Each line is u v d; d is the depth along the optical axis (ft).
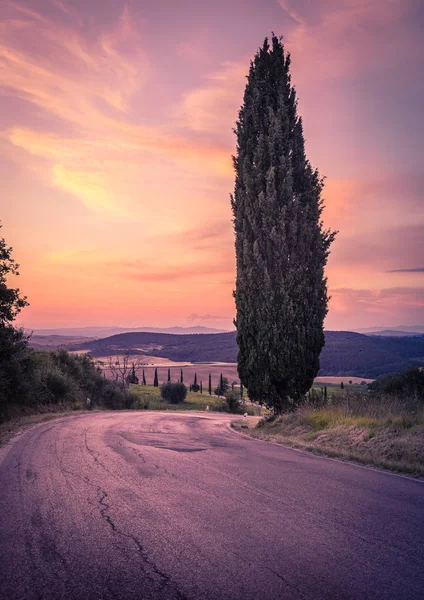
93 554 12.71
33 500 18.61
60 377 100.17
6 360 71.61
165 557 12.44
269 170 63.62
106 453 31.40
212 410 212.23
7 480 22.61
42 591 10.52
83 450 32.83
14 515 16.53
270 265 63.46
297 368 60.80
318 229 65.16
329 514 16.57
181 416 100.42
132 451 32.63
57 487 20.94
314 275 63.31
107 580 11.05
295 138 68.49
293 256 62.75
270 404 64.75
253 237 66.13
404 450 31.04
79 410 95.86
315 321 62.28
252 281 63.77
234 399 205.77
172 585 10.75
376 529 14.84
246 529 14.78
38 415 72.79
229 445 38.86
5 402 70.28
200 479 22.80
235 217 70.44
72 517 16.22
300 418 53.67
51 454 31.04
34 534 14.43
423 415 38.60
